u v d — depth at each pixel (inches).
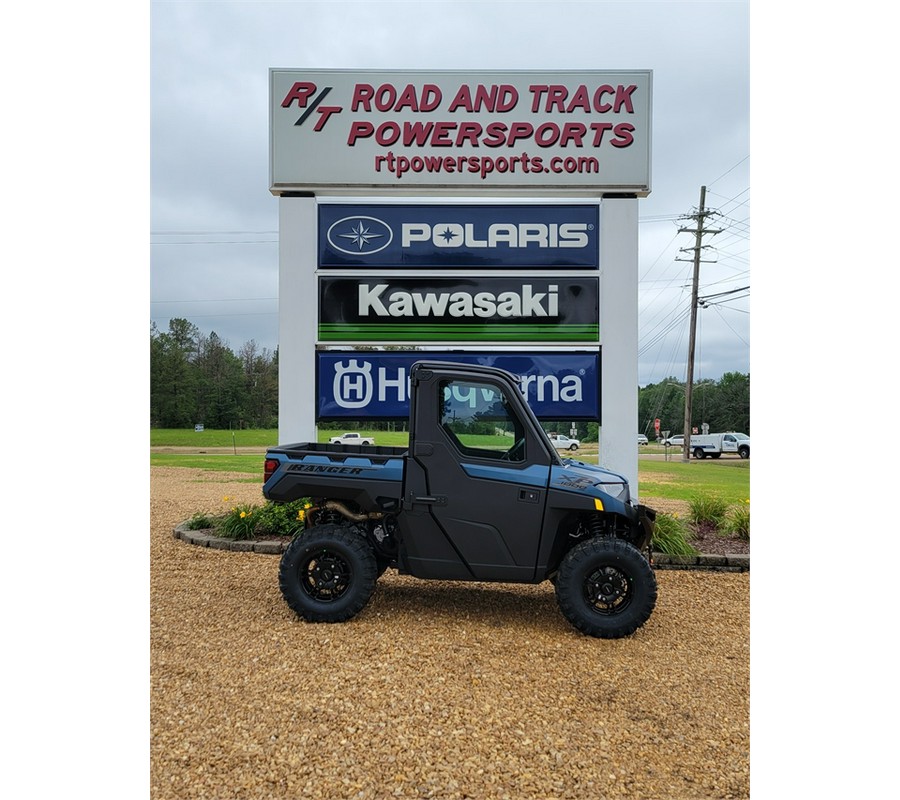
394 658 174.9
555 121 327.6
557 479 199.9
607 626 193.6
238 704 146.9
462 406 203.6
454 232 333.4
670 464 1279.5
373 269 333.4
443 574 203.2
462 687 157.9
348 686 156.9
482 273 332.5
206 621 203.5
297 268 332.2
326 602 204.2
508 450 202.8
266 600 225.9
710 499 363.9
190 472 813.2
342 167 328.8
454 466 201.3
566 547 207.3
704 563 278.1
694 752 131.7
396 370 332.5
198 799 111.9
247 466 919.7
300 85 328.2
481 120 327.9
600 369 331.6
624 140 327.3
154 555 288.7
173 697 150.6
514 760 126.1
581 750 130.9
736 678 168.2
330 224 333.1
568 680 164.6
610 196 333.4
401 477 206.1
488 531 200.1
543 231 332.8
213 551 296.7
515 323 332.8
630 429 330.3
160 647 181.5
